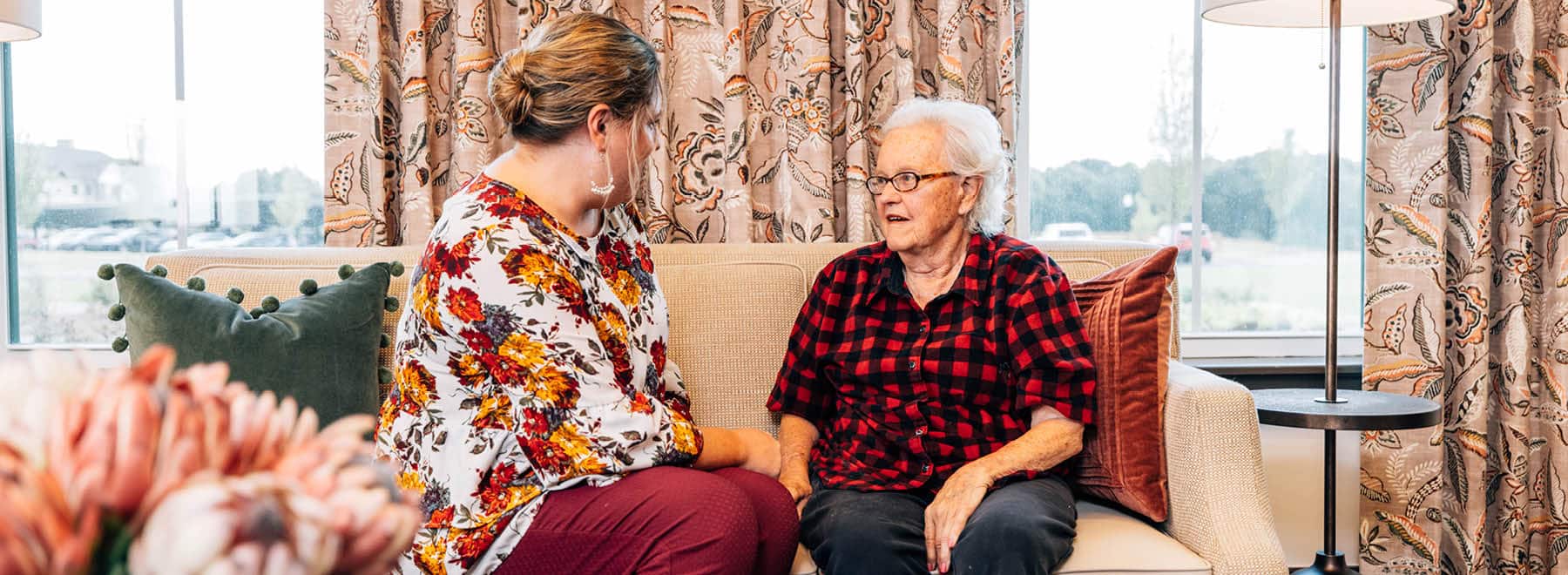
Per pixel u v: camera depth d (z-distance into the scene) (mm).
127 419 532
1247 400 1727
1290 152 2824
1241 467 1708
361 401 1837
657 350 1674
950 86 2471
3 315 2697
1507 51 2518
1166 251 1838
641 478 1456
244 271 2021
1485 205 2490
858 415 1881
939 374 1820
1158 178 2812
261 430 587
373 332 1897
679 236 2537
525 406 1407
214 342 1768
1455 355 2572
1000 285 1845
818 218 2480
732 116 2469
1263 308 2859
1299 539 2658
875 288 1920
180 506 515
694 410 2018
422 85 2393
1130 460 1786
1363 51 2787
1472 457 2545
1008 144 2480
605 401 1445
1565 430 2562
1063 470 1863
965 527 1619
